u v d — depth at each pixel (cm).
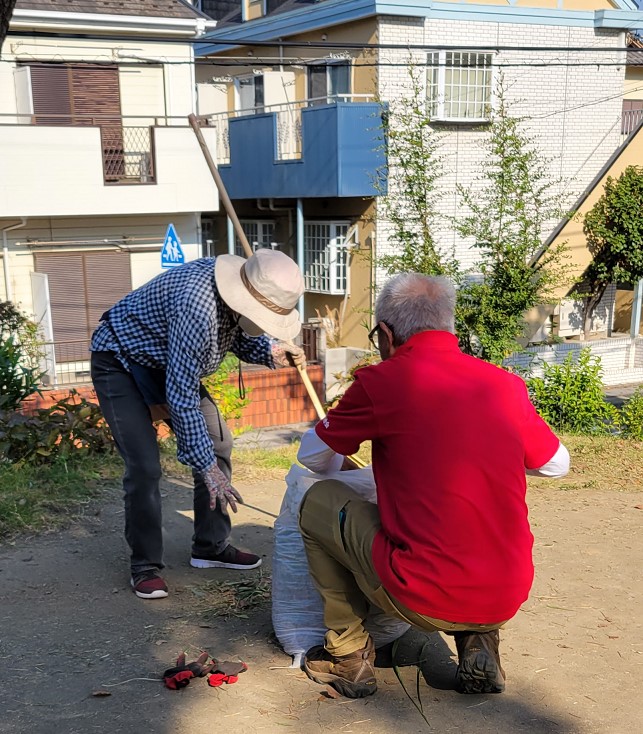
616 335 1984
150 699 279
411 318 262
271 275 307
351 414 261
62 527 446
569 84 1761
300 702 279
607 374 1881
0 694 280
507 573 244
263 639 326
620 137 1842
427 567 242
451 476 242
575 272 1711
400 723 268
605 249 1734
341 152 1503
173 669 293
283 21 1736
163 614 346
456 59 1611
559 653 321
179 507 495
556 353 1773
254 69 1853
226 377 917
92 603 355
